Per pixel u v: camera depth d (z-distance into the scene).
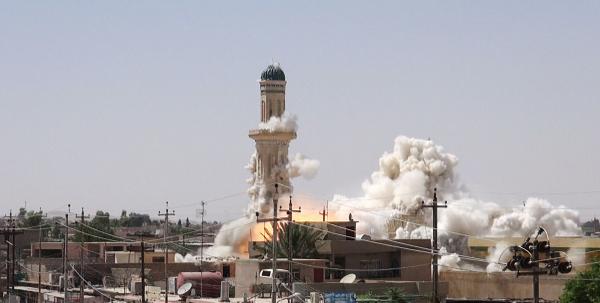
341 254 131.12
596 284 101.19
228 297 114.25
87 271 149.12
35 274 160.50
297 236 129.50
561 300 102.81
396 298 109.31
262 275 119.12
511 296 127.62
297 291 109.50
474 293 130.12
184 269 147.88
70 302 124.12
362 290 111.56
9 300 134.62
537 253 63.22
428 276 134.00
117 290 137.00
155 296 123.62
